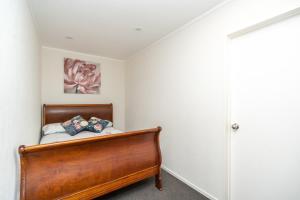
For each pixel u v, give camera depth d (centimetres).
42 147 128
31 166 128
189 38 220
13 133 114
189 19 212
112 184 168
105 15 203
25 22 154
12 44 110
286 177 136
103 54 369
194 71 213
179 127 238
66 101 342
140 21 218
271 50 145
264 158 150
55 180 136
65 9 188
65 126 292
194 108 213
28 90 166
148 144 203
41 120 307
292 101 133
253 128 158
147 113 318
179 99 238
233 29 165
